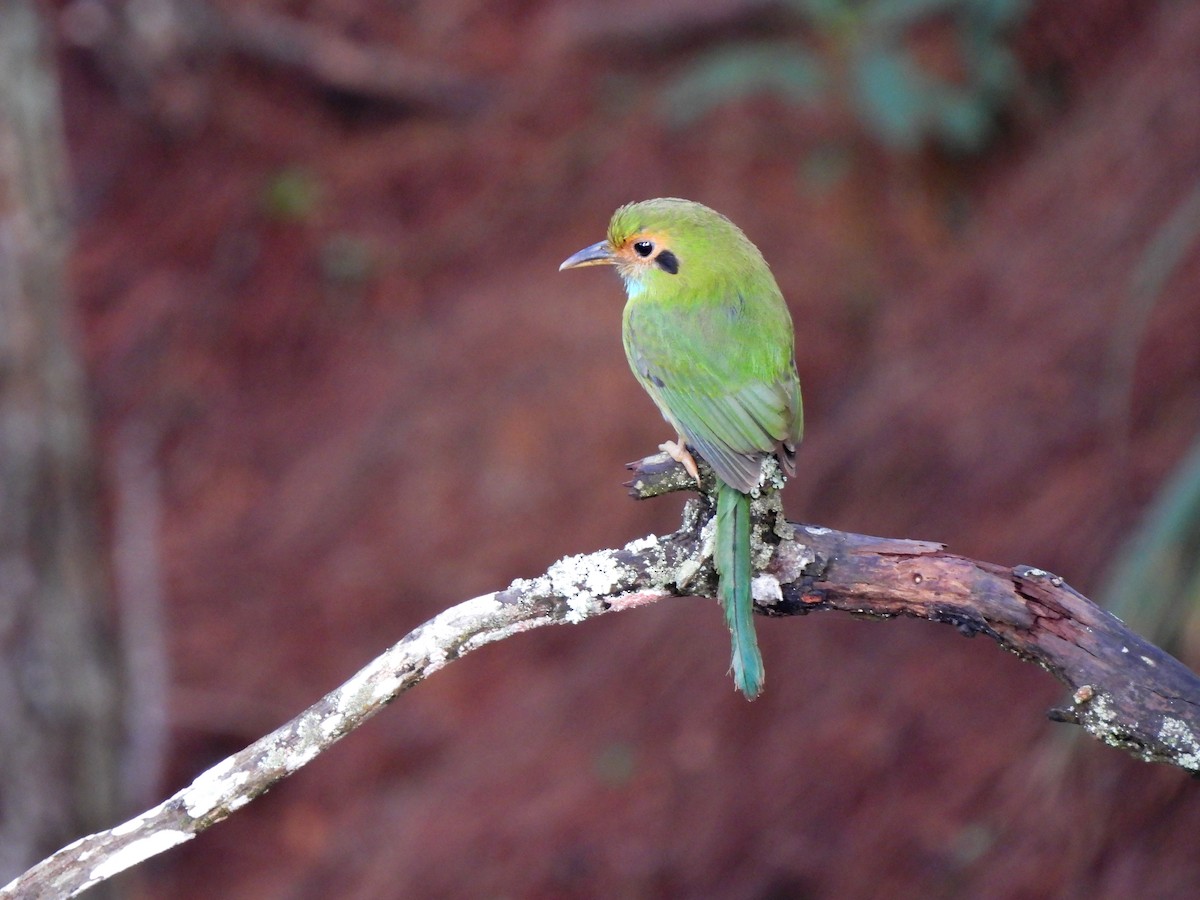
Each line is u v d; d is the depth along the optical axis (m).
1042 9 14.77
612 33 17.33
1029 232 13.66
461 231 17.14
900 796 11.05
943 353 13.32
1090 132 13.99
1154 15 14.42
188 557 15.62
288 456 16.17
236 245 17.58
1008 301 13.20
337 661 14.69
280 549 15.46
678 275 7.87
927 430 12.68
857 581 5.71
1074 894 9.41
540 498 14.94
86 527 10.91
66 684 10.75
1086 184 13.48
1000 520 11.63
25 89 10.29
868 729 11.57
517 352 15.84
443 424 15.70
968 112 14.72
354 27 18.38
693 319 7.68
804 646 12.37
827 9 15.59
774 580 5.80
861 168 15.48
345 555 15.28
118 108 18.20
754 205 15.59
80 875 5.36
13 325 10.30
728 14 16.66
